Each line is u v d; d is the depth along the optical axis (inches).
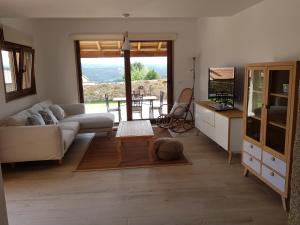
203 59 234.4
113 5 130.0
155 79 257.3
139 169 141.1
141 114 262.5
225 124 145.4
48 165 150.3
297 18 108.7
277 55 123.6
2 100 154.5
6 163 147.5
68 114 225.3
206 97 228.8
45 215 98.2
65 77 240.2
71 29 234.1
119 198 109.7
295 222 25.1
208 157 156.6
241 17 159.0
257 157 114.8
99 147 183.3
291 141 91.6
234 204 102.7
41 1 118.9
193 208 100.4
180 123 230.5
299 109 24.7
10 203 107.6
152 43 252.8
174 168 141.0
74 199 109.9
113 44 253.4
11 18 173.3
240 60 163.3
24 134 140.5
